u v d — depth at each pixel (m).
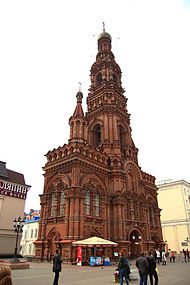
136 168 53.38
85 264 32.66
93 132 57.81
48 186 43.12
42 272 23.50
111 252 39.66
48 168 44.19
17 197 50.69
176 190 78.31
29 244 71.88
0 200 47.09
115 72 68.75
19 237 48.78
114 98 59.75
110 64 66.56
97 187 42.59
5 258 44.59
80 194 37.19
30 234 73.56
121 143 57.97
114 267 29.72
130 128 62.28
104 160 46.81
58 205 39.81
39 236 40.06
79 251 31.77
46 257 37.19
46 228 40.06
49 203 41.75
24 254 72.06
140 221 48.25
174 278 20.59
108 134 53.97
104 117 56.19
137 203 49.44
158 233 55.97
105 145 51.31
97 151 45.38
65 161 40.75
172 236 74.94
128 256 40.28
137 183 52.03
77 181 38.12
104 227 40.56
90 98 64.38
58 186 40.94
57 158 43.66
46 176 44.72
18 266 26.00
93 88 65.38
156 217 57.41
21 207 50.81
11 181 50.50
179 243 72.81
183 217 74.00
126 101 65.25
